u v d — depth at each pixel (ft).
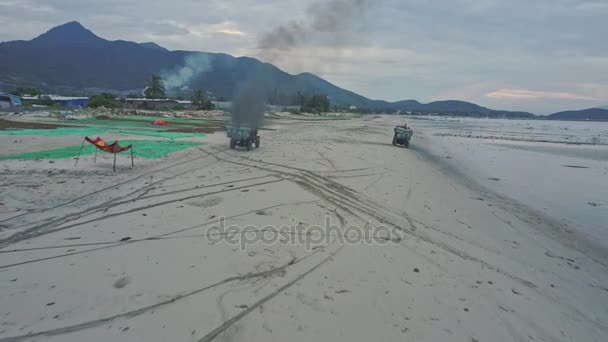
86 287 13.88
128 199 26.91
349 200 30.09
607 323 14.83
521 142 124.57
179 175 36.55
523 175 56.29
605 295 17.62
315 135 98.12
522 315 14.34
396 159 60.29
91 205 25.07
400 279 16.14
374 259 18.11
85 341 10.81
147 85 283.18
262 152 56.85
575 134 190.80
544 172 60.44
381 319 12.84
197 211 24.32
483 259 20.03
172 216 23.07
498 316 13.97
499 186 46.09
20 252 16.99
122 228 20.61
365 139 95.76
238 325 11.91
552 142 127.95
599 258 23.03
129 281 14.46
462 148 95.66
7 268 15.31
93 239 18.84
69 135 61.62
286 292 14.23
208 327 11.72
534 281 18.03
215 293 13.84
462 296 15.21
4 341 10.66
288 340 11.33
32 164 36.88
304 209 26.13
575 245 25.21
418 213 28.12
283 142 75.56
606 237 27.55
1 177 31.45
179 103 273.75
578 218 32.65
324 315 12.82
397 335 12.01
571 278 19.20
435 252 20.03
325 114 328.70
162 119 130.72
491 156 80.12
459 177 50.26
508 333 12.90
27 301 12.81
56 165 37.24
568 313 15.20
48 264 15.78
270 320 12.28
